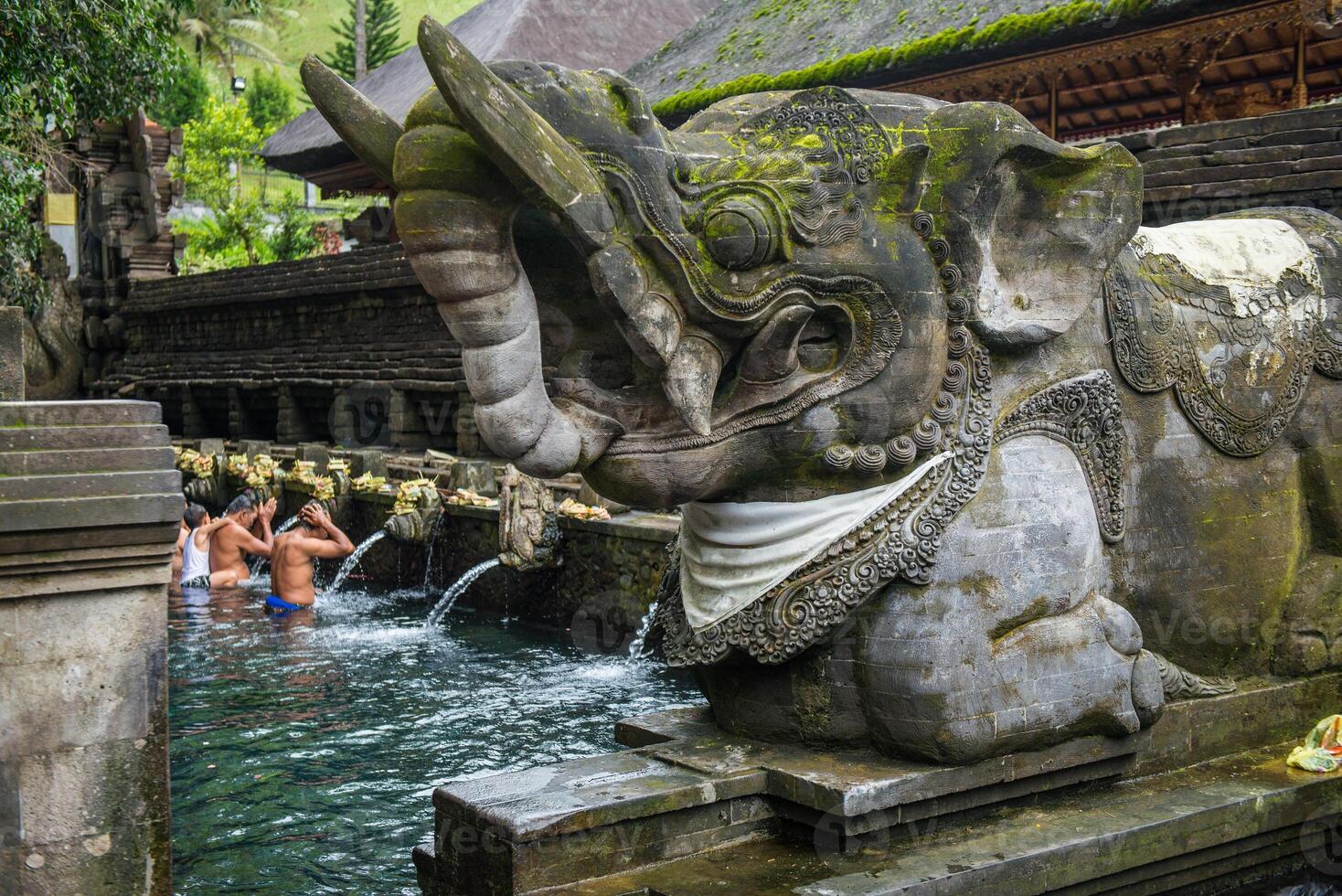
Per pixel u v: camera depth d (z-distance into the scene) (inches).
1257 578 196.1
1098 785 173.9
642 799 148.8
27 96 481.1
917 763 157.3
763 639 158.9
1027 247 165.9
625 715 283.4
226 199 1151.6
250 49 1371.8
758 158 151.5
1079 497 169.5
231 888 190.4
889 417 156.0
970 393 162.4
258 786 237.1
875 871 145.5
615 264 138.3
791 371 154.1
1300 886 177.9
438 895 153.4
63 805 133.6
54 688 133.0
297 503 547.8
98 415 136.3
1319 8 397.4
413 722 279.7
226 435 802.2
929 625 155.7
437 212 131.6
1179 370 185.8
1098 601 169.8
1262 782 176.7
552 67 140.3
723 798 154.9
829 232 151.1
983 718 155.3
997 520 161.3
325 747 262.1
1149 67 568.4
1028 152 158.4
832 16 602.2
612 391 155.3
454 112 124.9
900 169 155.3
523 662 339.6
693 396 146.2
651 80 666.8
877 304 153.8
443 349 569.0
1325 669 199.9
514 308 136.9
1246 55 580.1
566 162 132.4
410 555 463.8
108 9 461.4
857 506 158.1
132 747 137.8
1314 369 203.5
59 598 133.3
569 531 372.8
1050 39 458.0
